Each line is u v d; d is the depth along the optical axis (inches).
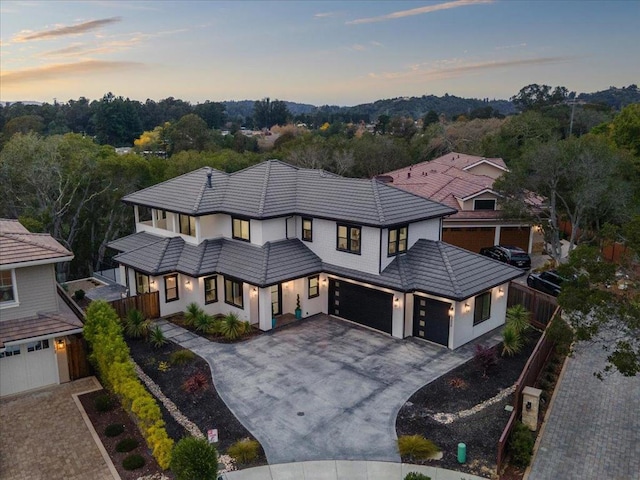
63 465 580.1
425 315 921.5
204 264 1032.2
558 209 1347.2
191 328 996.6
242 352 881.5
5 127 3523.6
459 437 625.3
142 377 794.2
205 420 669.9
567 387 749.3
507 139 2689.5
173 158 2130.9
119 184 1697.8
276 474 560.4
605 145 1219.9
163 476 555.2
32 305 770.8
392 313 943.0
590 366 815.7
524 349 893.8
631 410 685.3
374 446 610.9
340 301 1035.3
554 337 633.6
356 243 986.7
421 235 1050.7
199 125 3683.6
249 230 1064.8
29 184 1600.6
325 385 763.4
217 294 1066.1
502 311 1013.8
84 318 846.5
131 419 675.4
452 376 788.6
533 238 1544.0
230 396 732.7
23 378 753.0
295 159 2608.3
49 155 1574.8
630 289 589.0
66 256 773.3
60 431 650.2
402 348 896.3
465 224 1446.9
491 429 641.0
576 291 585.3
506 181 1300.4
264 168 1245.7
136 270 1068.5
